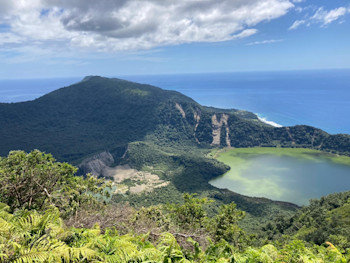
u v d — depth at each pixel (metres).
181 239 6.49
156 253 3.69
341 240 20.88
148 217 11.26
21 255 2.95
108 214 7.51
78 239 3.84
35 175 11.08
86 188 12.69
